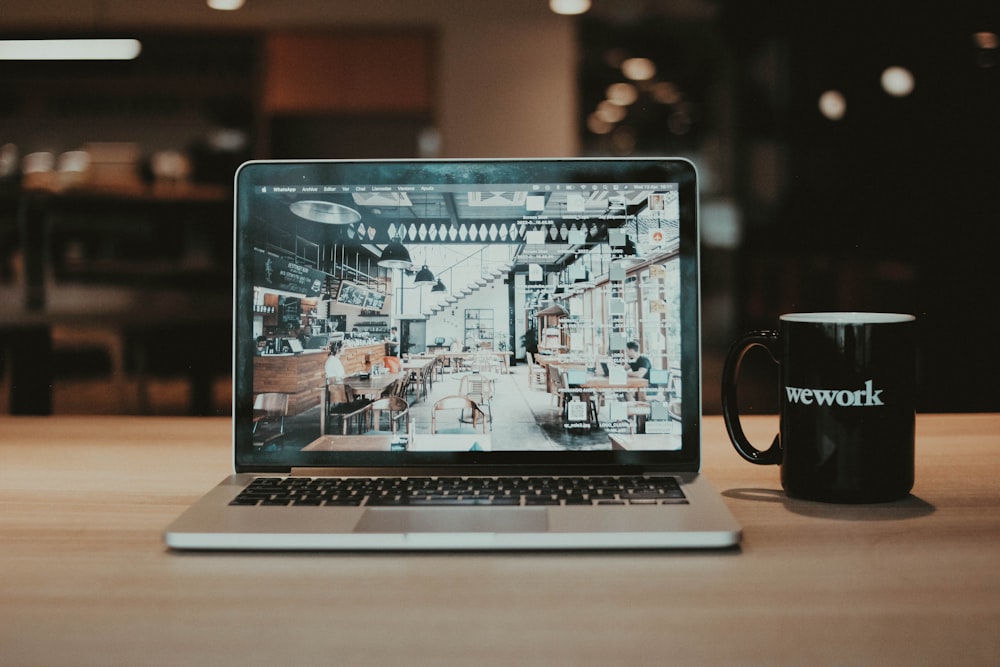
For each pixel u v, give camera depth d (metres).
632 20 1.51
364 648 0.41
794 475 0.69
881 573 0.52
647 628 0.44
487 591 0.49
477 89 1.58
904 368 0.67
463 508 0.62
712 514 0.60
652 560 0.55
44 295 1.57
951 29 1.37
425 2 1.60
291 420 0.75
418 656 0.40
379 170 0.76
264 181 0.76
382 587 0.50
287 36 1.63
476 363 0.75
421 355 0.75
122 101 1.62
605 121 1.54
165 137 1.62
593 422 0.75
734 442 0.74
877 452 0.66
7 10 1.60
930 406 1.32
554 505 0.62
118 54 1.61
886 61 1.39
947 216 1.37
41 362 1.54
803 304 1.37
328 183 0.76
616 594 0.49
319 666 0.39
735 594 0.49
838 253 1.38
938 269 1.36
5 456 0.92
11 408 1.52
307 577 0.52
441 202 0.76
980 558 0.55
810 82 1.41
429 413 0.75
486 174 0.76
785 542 0.58
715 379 1.31
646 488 0.67
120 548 0.58
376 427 0.75
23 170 1.60
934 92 1.38
